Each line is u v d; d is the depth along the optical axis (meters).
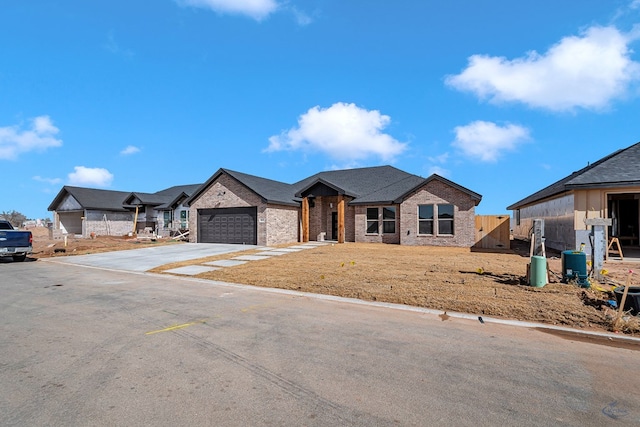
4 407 3.38
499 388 3.78
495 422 3.14
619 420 3.19
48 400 3.51
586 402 3.50
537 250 9.84
